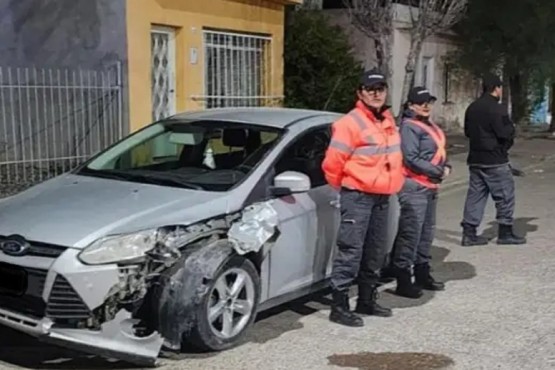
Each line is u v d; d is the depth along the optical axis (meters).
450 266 8.33
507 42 22.88
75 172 6.52
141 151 6.67
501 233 9.46
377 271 6.50
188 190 5.90
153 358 5.14
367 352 5.68
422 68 22.95
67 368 5.22
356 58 20.69
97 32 12.03
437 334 6.10
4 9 12.48
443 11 16.58
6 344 5.66
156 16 12.26
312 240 6.38
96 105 11.85
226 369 5.25
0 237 5.22
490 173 9.26
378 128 6.05
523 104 24.81
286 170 6.29
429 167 6.86
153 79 12.57
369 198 6.09
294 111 7.17
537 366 5.45
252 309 5.78
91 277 4.94
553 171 17.22
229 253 5.48
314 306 6.80
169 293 5.18
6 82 11.91
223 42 13.84
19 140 11.50
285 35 17.58
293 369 5.30
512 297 7.15
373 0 15.82
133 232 5.18
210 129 6.62
